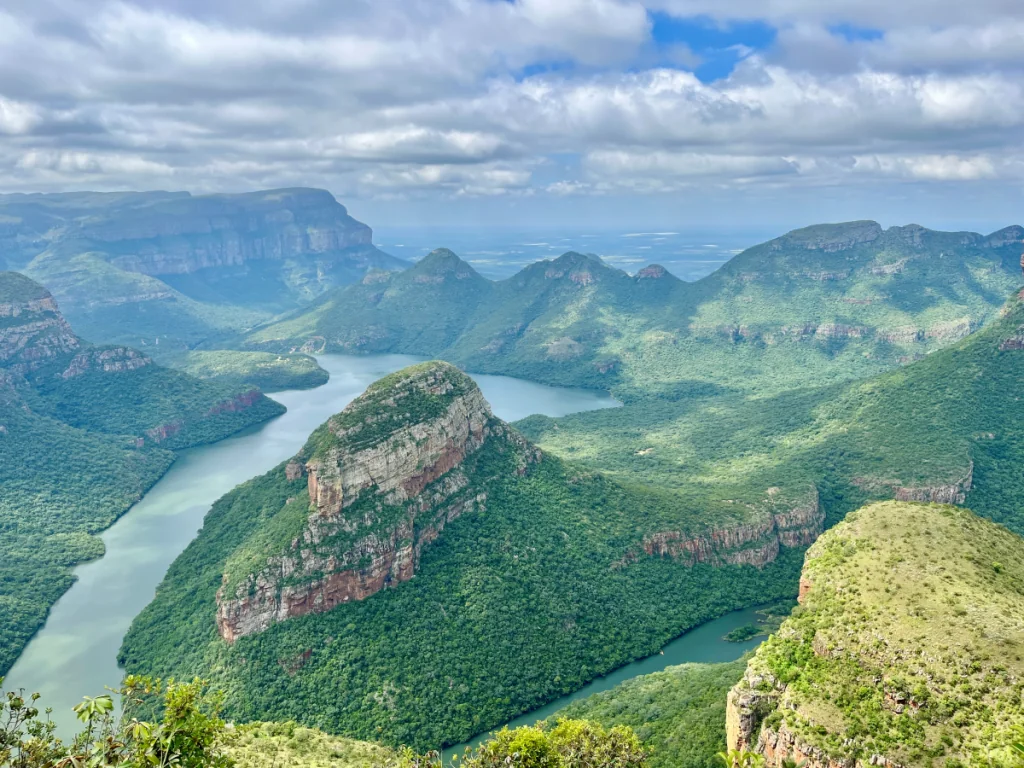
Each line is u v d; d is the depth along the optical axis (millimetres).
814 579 122938
